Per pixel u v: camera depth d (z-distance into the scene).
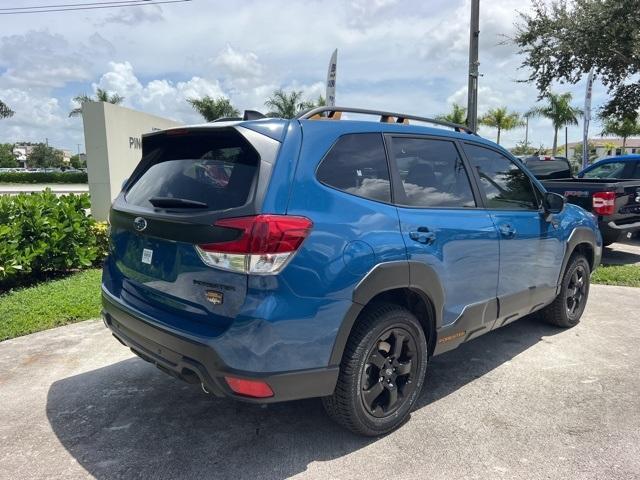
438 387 3.89
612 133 35.94
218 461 2.94
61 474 2.82
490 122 39.22
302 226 2.61
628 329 5.21
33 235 6.94
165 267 2.89
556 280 4.74
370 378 3.08
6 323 5.09
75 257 7.41
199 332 2.64
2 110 44.88
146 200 3.17
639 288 6.88
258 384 2.54
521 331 5.15
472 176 3.80
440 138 3.65
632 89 15.06
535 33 13.95
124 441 3.14
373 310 3.00
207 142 3.03
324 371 2.74
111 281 3.48
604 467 2.87
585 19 13.01
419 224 3.18
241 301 2.52
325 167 2.86
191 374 2.78
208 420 3.38
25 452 3.02
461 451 3.03
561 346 4.73
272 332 2.52
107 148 9.88
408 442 3.13
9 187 40.72
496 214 3.88
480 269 3.65
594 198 8.18
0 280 6.41
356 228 2.83
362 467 2.88
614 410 3.52
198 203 2.76
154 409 3.53
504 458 2.96
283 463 2.91
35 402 3.63
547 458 2.96
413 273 3.08
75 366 4.24
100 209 10.02
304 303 2.60
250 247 2.50
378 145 3.21
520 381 3.99
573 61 13.79
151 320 2.88
